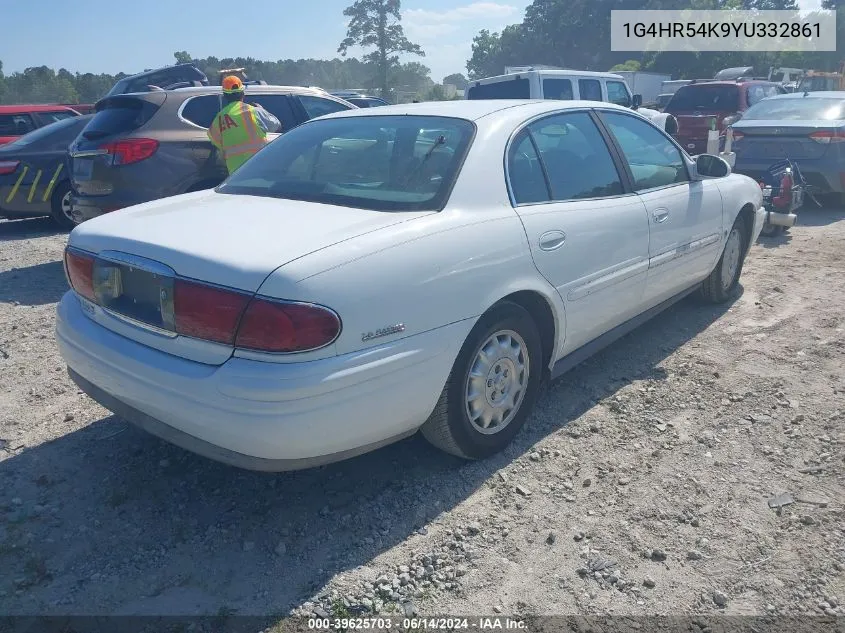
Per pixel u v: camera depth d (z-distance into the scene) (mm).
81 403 4316
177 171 7070
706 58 43875
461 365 3273
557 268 3662
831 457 3572
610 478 3449
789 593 2709
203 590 2771
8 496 3365
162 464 3621
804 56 45188
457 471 3523
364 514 3207
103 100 7320
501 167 3529
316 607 2674
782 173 8055
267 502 3309
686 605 2664
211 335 2732
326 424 2746
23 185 9500
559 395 4305
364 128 3873
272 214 3211
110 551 2992
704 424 3934
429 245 3025
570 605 2674
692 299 5867
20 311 6102
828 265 6965
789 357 4777
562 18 70188
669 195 4637
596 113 4355
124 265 3035
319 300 2654
